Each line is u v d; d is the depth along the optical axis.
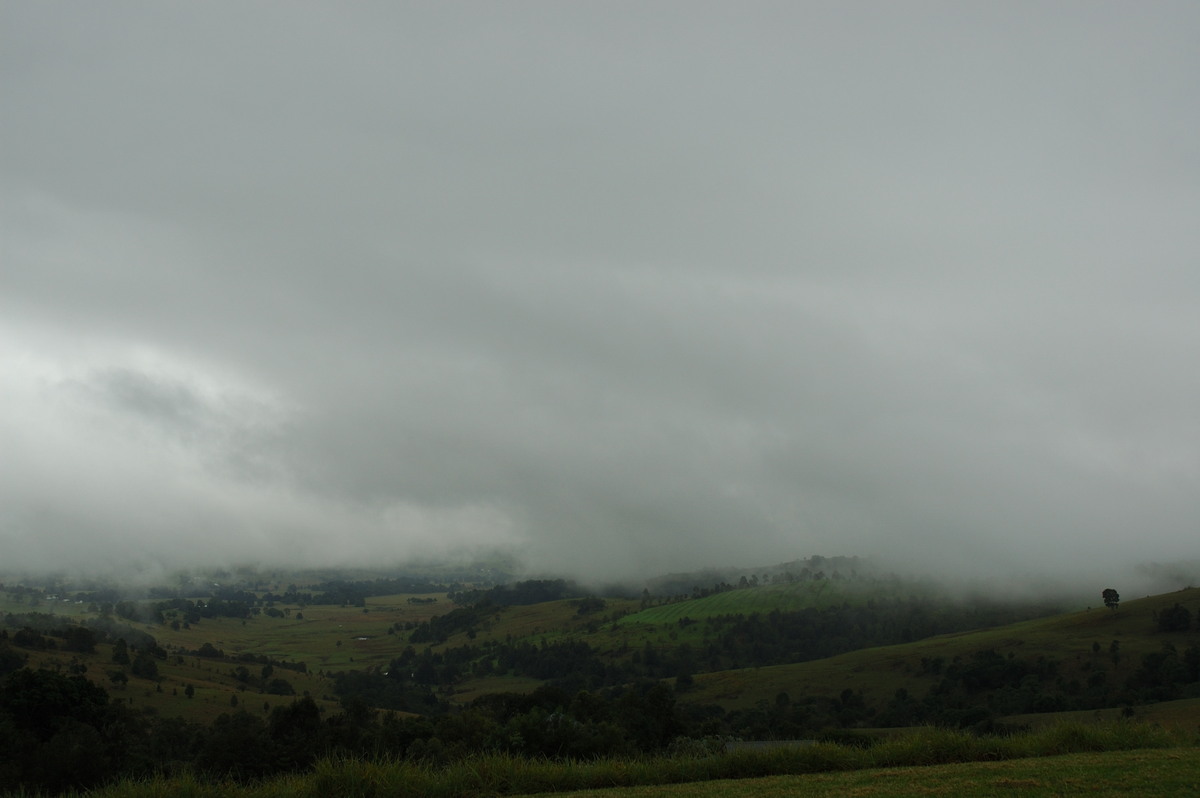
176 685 121.12
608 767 18.11
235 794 16.59
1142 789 12.54
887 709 122.12
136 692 110.00
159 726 74.12
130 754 48.88
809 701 133.12
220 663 170.62
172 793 16.92
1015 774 14.62
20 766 41.38
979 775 14.80
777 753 18.47
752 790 14.83
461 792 16.58
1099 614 167.00
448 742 44.78
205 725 88.81
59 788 41.22
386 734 50.66
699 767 18.06
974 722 95.50
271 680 148.12
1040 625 172.62
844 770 17.81
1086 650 139.00
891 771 16.38
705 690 150.38
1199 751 16.44
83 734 46.38
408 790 16.27
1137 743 18.67
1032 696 111.31
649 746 52.97
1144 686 110.62
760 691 145.12
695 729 64.75
